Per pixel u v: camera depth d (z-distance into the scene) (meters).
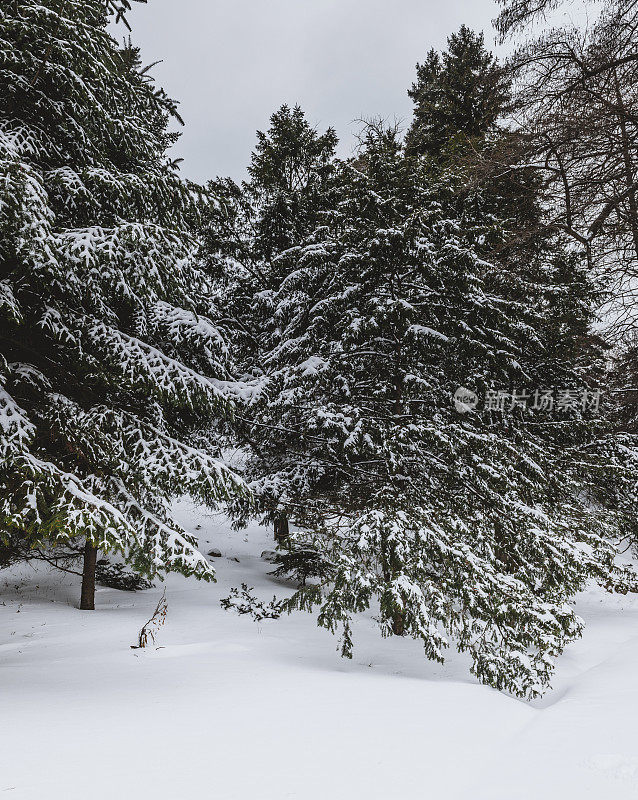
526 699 7.51
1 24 7.21
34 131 8.23
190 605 12.36
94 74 7.97
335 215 11.80
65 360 8.89
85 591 11.98
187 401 9.00
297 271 12.98
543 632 8.11
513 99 11.05
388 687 6.91
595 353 13.63
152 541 7.80
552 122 10.46
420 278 11.23
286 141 19.30
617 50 9.97
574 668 9.26
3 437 6.72
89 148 8.88
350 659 8.76
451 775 4.21
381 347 11.71
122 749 4.49
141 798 3.61
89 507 6.59
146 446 8.89
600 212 11.06
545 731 5.33
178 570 7.59
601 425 12.95
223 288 16.25
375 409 11.72
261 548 20.98
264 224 16.67
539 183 11.49
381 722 5.42
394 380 11.45
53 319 8.18
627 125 10.02
